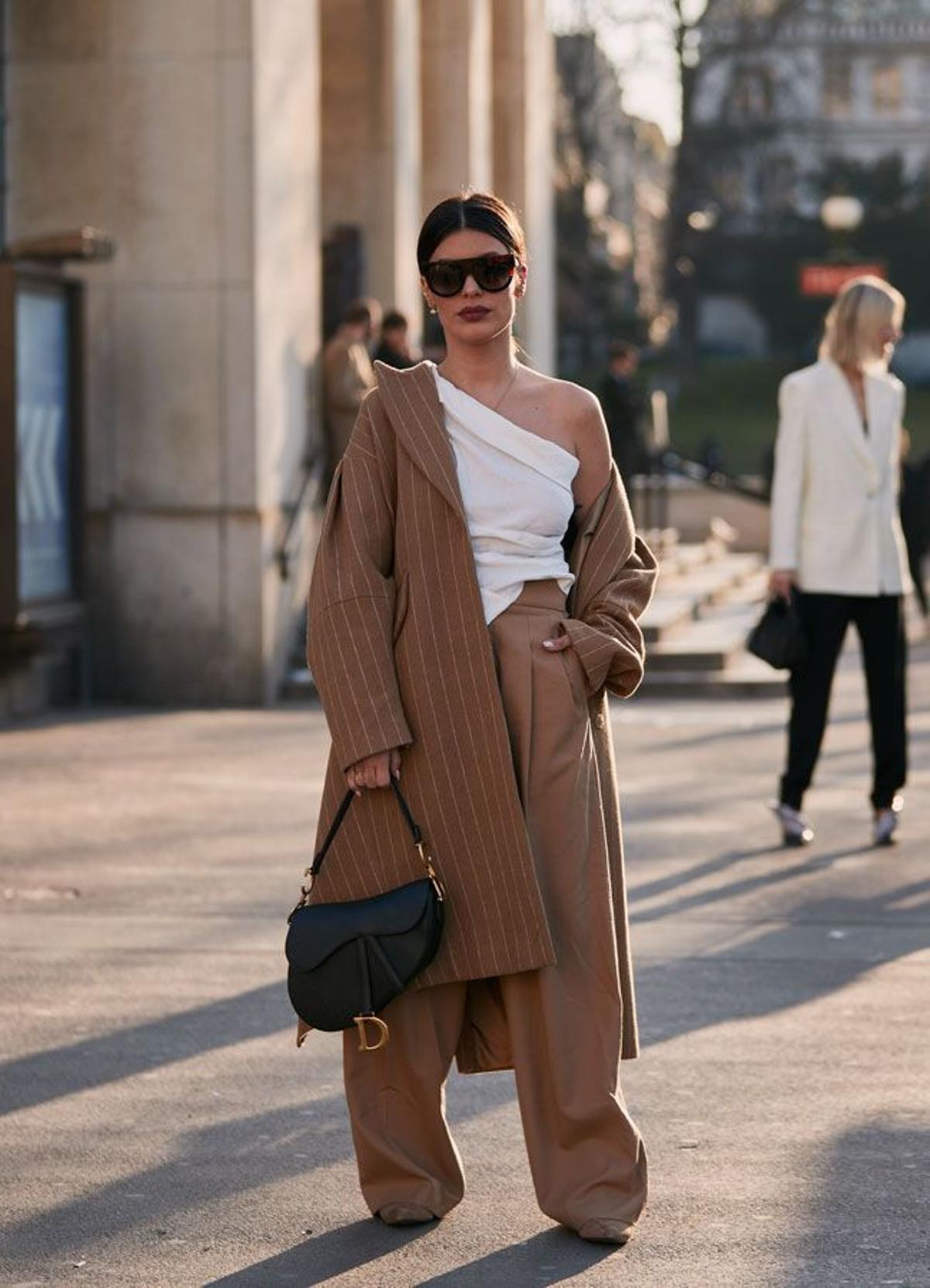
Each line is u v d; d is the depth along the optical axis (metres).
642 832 11.73
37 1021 7.85
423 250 5.54
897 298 11.02
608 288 83.19
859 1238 5.52
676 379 82.56
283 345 18.59
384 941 5.35
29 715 17.23
